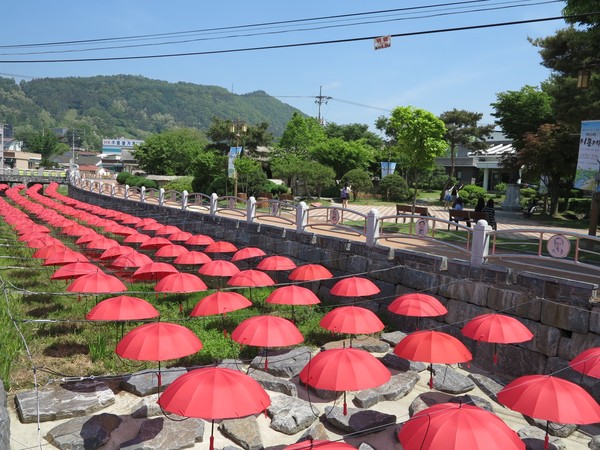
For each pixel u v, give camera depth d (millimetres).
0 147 80375
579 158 14516
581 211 31156
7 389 8680
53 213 27812
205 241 17734
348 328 9422
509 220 27062
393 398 9281
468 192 40875
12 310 12789
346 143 47062
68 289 11211
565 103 22125
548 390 6625
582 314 9336
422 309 10148
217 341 11539
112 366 9930
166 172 66688
